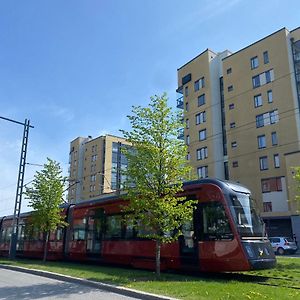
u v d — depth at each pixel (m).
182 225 14.22
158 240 13.04
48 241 23.25
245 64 48.88
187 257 13.74
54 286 11.72
